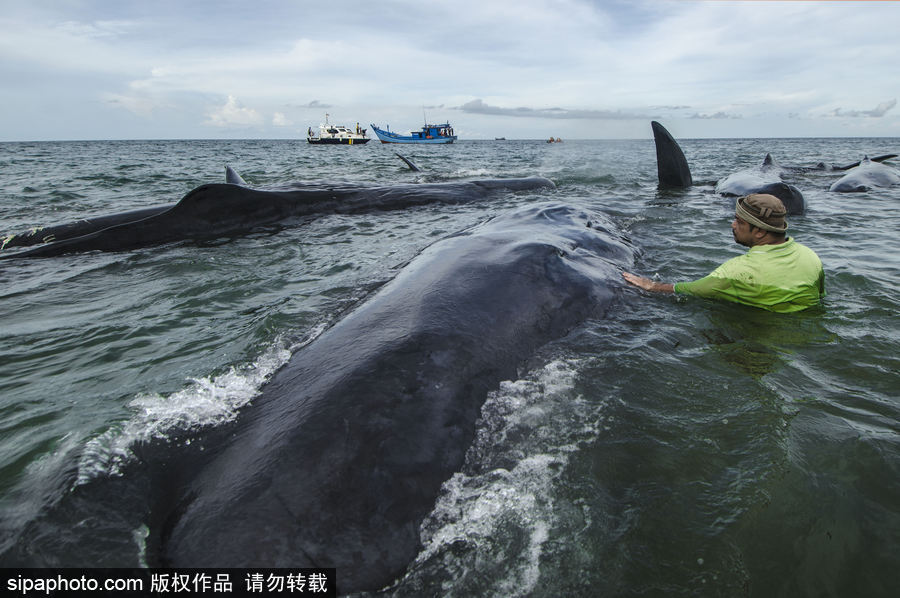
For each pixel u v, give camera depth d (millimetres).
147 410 2793
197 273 5688
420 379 2629
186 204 7219
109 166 24234
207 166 24031
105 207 10828
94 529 1986
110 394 3094
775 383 3062
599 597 1799
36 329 4215
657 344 3574
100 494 2162
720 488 2246
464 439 2496
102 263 6164
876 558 1926
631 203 9547
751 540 1999
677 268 5430
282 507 1963
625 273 4707
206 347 3754
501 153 41844
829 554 1943
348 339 2980
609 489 2266
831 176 14562
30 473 2371
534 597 1808
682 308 4234
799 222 7754
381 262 5758
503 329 3287
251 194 7750
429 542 2023
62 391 3180
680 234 6918
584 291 4023
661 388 3020
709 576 1863
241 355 3529
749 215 4141
